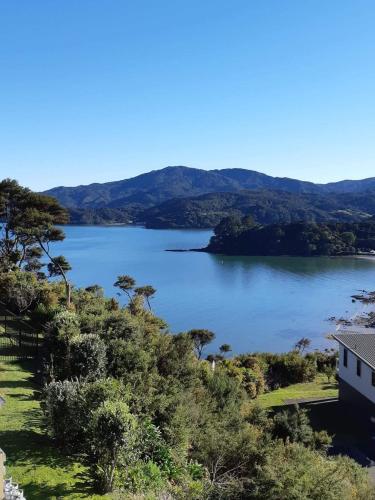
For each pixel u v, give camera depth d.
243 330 85.69
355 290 123.31
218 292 120.31
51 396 13.73
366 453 24.88
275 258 185.75
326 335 83.06
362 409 30.11
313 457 13.84
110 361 18.11
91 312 29.95
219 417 19.33
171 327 85.81
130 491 11.79
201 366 26.66
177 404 16.14
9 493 9.54
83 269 152.12
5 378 20.36
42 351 22.22
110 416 11.55
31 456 12.88
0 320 31.86
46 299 33.91
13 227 49.28
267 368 42.72
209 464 14.31
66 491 11.32
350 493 12.83
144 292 62.53
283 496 11.38
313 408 32.16
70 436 13.34
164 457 13.58
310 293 119.94
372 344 31.92
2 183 49.41
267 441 14.63
